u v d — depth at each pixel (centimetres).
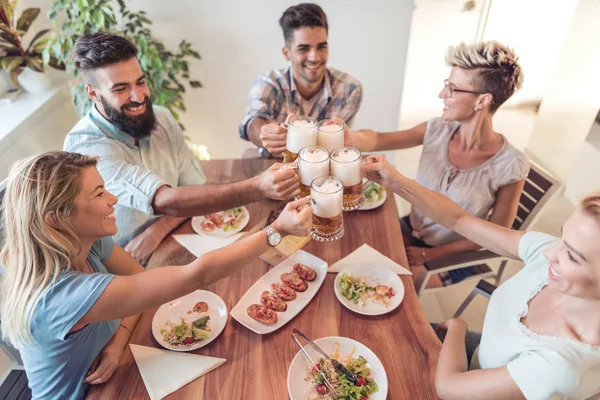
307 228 109
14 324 99
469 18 224
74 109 282
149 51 237
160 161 180
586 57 171
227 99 312
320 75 206
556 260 85
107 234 107
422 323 118
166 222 154
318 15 189
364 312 120
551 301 95
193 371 105
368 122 329
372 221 157
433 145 179
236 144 337
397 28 281
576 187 189
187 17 275
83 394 111
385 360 108
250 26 280
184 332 115
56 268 98
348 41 289
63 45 232
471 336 137
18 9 253
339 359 107
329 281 132
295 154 132
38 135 241
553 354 86
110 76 146
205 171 197
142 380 105
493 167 165
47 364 106
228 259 105
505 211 167
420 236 195
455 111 160
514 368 90
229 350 111
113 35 150
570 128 186
